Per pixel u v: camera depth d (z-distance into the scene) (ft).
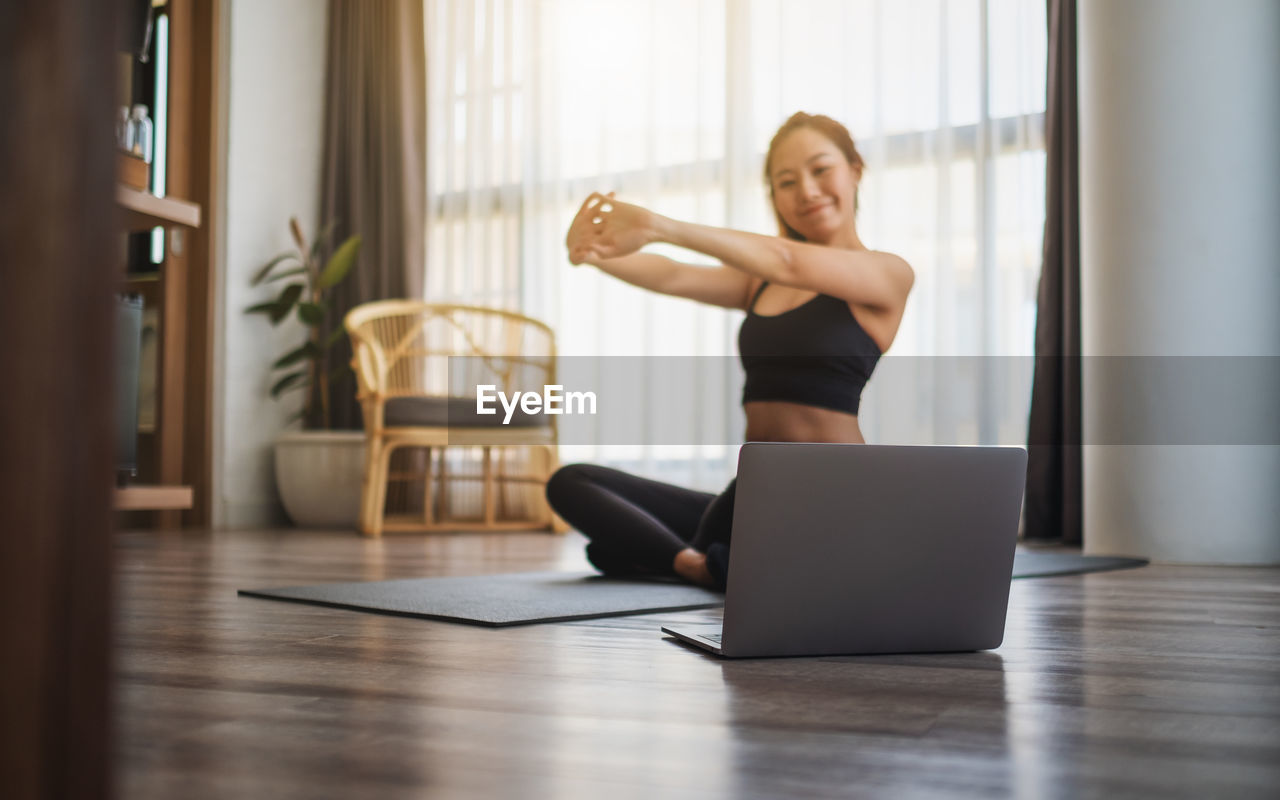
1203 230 9.47
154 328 14.79
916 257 13.03
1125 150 9.73
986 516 4.26
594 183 15.14
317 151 16.25
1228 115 9.42
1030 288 12.44
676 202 14.52
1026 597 6.59
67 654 1.39
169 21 14.73
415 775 2.41
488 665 3.96
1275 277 9.42
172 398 14.64
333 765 2.50
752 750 2.66
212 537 12.58
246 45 15.29
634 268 7.51
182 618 5.32
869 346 6.58
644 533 7.13
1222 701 3.32
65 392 1.38
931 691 3.47
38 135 1.39
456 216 16.10
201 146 14.93
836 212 7.16
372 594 6.26
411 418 13.26
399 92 15.92
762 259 6.38
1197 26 9.48
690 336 14.25
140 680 3.62
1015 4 12.64
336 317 15.97
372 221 16.01
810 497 4.02
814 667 3.93
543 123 15.48
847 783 2.35
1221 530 9.36
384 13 16.08
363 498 13.28
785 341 6.55
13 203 1.39
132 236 14.98
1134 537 9.68
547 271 15.35
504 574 7.83
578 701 3.28
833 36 13.66
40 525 1.38
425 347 15.31
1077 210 11.89
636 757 2.59
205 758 2.56
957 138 12.95
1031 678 3.72
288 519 15.64
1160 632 4.98
